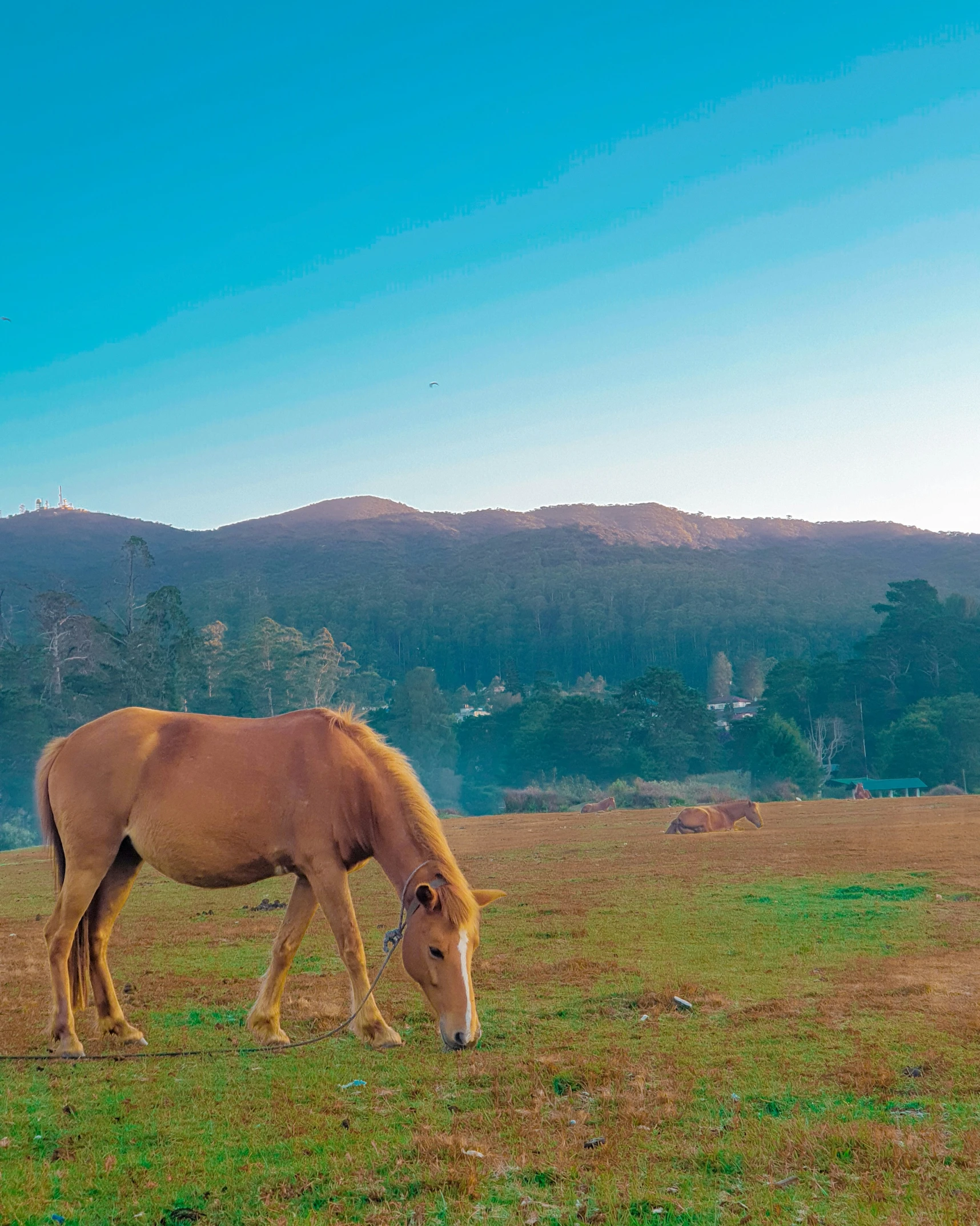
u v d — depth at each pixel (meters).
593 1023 7.49
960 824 26.53
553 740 93.38
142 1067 6.54
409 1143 4.94
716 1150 4.67
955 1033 6.70
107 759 7.25
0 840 62.16
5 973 10.33
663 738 92.56
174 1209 4.22
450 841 30.03
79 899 7.15
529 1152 4.78
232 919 14.57
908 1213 3.90
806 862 18.75
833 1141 4.71
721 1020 7.37
